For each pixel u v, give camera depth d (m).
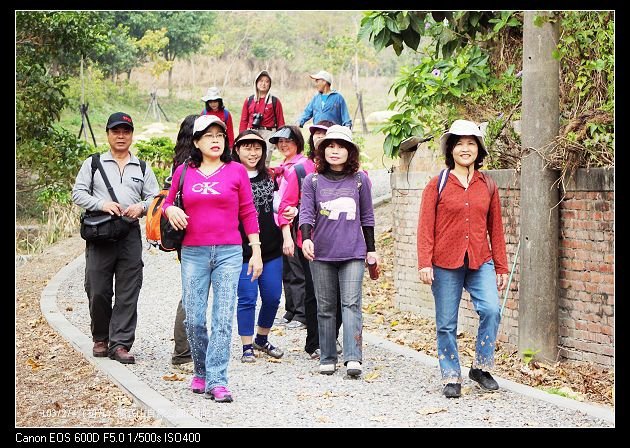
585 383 8.23
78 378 8.34
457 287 7.67
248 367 8.69
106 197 8.67
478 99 11.20
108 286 8.78
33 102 18.86
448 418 6.99
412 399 7.54
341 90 54.47
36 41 19.19
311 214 8.33
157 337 10.09
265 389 7.84
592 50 9.65
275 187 9.27
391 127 11.45
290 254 8.62
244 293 8.82
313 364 8.85
